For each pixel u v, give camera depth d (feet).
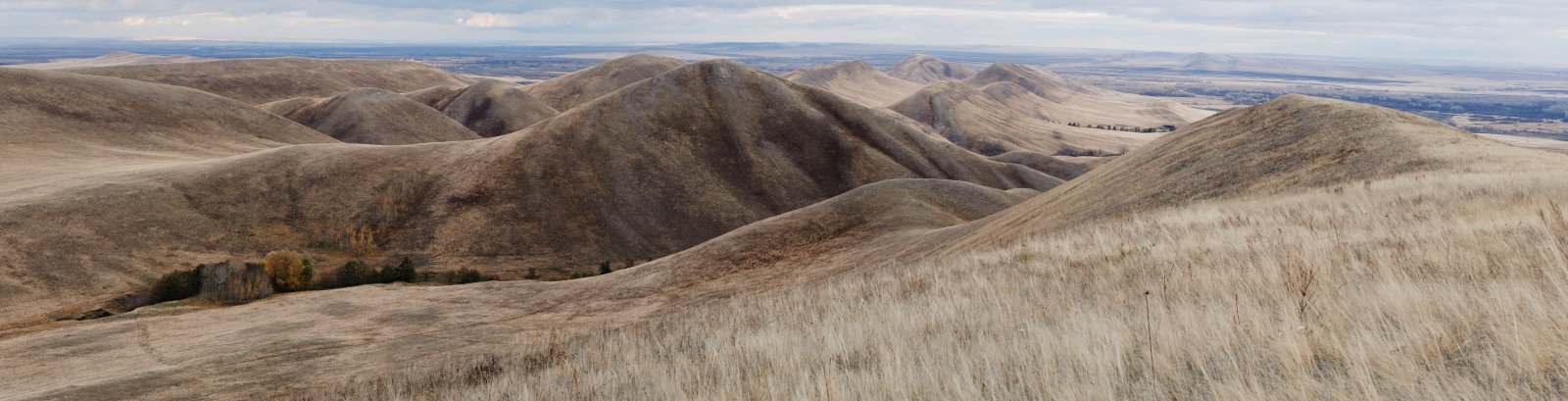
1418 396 14.69
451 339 109.70
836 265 147.95
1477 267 25.53
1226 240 47.73
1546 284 20.36
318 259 285.23
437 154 389.39
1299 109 153.38
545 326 125.08
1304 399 15.64
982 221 173.88
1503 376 14.60
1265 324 21.25
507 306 152.66
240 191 305.12
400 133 619.67
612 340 60.03
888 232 176.65
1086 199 144.36
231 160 324.39
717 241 188.96
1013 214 164.04
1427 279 24.48
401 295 168.66
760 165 460.96
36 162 330.54
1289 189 89.86
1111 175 179.11
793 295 77.10
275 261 232.73
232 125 484.74
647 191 404.16
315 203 318.86
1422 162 85.46
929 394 22.62
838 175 475.31
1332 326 19.95
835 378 27.07
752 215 415.64
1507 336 16.03
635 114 460.14
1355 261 30.50
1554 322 16.22
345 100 654.53
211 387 80.43
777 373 30.60
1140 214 90.07
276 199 311.68
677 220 394.32
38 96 411.75
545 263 323.98
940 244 138.10
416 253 310.45
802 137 495.41
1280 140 131.44
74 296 213.05
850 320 44.80
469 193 355.15
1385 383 15.62
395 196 338.95
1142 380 19.53
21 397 81.82
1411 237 35.94
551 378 46.32
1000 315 35.09
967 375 22.93
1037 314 33.06
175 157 393.50
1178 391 18.10
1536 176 58.70
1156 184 130.41
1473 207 46.16
